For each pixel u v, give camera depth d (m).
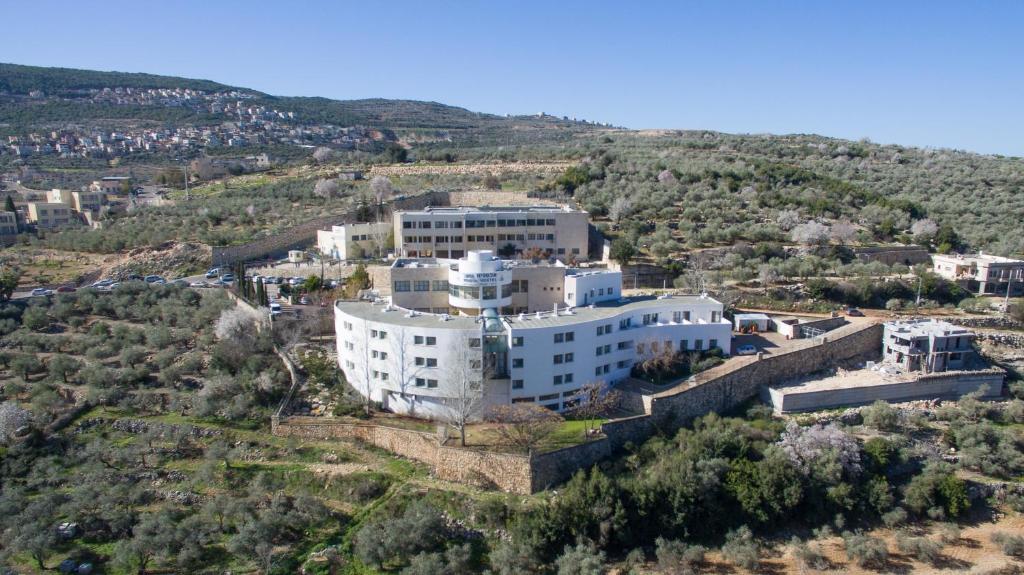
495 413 75.44
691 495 66.81
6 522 65.12
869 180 195.75
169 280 132.50
